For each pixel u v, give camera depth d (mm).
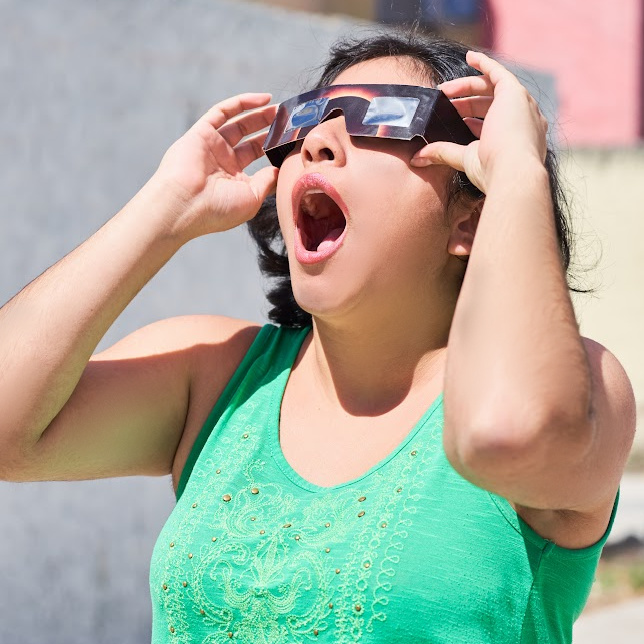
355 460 3818
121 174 8672
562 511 3594
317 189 3871
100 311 4074
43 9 8258
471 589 3436
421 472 3617
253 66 9312
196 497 3912
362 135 3820
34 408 4004
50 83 8312
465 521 3508
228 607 3635
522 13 26250
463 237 3961
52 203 8328
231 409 4145
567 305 3297
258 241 4762
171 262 8852
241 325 4547
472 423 3191
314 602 3502
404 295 3904
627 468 17734
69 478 4285
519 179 3477
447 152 3775
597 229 20125
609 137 26969
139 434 4289
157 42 8805
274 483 3852
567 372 3186
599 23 26641
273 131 4188
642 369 19734
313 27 9648
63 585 8180
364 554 3494
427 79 4121
